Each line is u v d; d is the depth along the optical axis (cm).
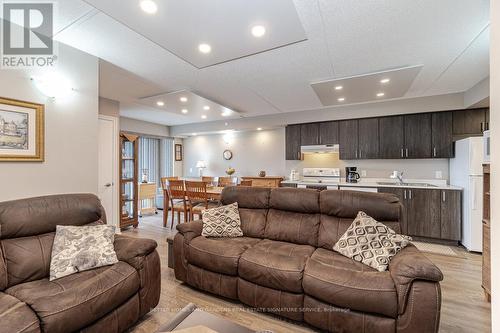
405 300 152
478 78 336
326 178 539
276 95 415
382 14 195
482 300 220
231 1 176
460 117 410
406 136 444
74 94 253
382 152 463
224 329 128
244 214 282
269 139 629
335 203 239
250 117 591
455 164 404
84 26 212
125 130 601
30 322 127
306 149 535
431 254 335
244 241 247
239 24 205
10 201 188
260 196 282
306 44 242
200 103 448
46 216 195
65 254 184
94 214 225
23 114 216
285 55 265
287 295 190
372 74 313
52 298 143
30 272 173
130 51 257
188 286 250
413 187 400
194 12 188
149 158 684
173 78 335
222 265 217
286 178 593
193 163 757
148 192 604
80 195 226
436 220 384
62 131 244
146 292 193
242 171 670
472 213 340
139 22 202
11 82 210
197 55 264
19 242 179
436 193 384
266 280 196
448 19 201
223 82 350
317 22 205
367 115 466
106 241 202
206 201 403
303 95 414
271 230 259
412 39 234
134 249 195
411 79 333
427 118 429
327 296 170
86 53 261
